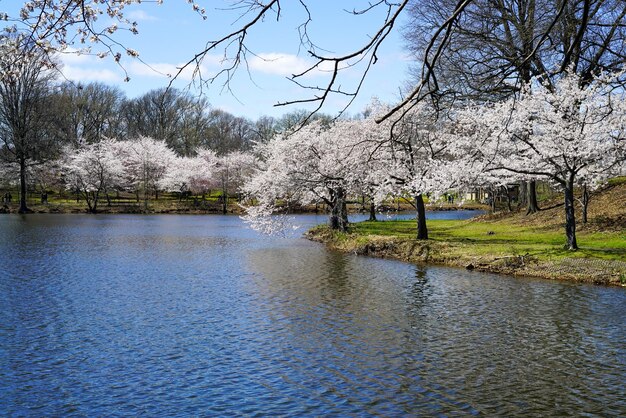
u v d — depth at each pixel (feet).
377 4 14.90
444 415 35.83
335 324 57.31
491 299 67.87
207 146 387.96
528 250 92.27
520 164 92.58
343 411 36.52
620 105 82.28
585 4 15.62
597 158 87.20
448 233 129.80
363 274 87.76
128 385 41.06
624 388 39.81
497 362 45.44
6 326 56.03
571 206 89.25
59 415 35.96
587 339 51.01
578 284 76.33
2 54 18.74
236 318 59.77
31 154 253.65
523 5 74.08
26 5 17.11
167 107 366.43
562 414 35.76
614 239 96.99
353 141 121.19
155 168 320.50
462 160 94.48
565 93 86.58
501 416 35.60
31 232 157.28
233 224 204.33
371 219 185.37
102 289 74.84
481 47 66.80
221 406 37.37
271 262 101.65
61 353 48.01
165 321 58.44
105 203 295.48
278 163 133.69
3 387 40.52
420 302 66.90
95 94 343.67
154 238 146.51
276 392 39.70
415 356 47.11
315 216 245.45
